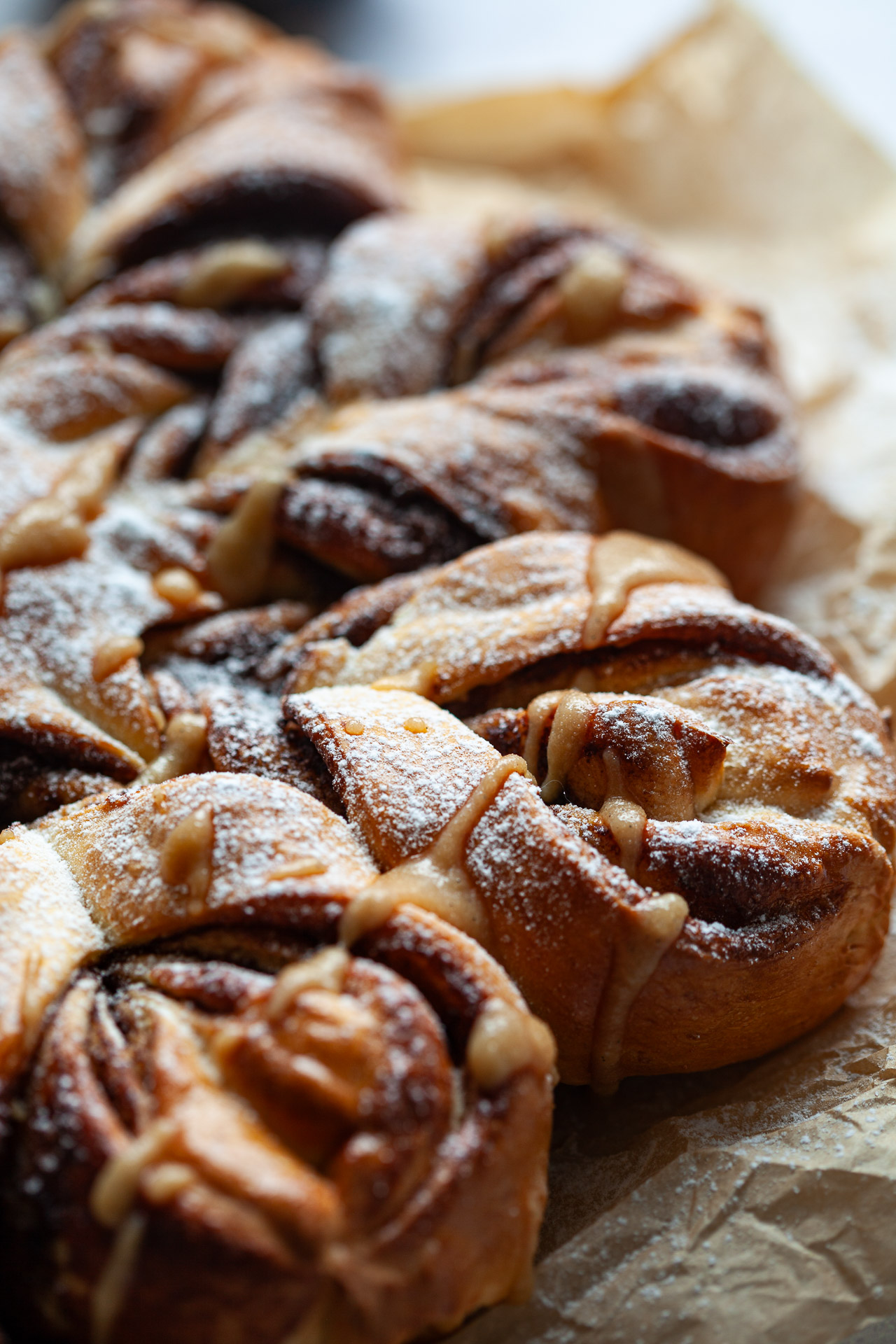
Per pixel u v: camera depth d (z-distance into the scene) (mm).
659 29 750
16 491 443
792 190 602
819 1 725
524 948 386
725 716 411
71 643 424
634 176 628
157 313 481
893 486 506
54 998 377
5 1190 366
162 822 390
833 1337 380
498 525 444
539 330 481
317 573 447
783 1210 390
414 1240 362
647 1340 380
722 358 477
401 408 460
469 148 639
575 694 406
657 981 389
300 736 408
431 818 391
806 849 397
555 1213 398
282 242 497
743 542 474
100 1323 361
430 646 416
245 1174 357
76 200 511
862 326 552
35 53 535
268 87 534
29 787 414
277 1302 357
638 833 393
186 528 445
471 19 773
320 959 374
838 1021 419
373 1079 364
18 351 478
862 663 477
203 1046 371
